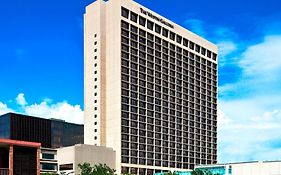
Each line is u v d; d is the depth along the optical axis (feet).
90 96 603.26
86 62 616.39
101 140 580.71
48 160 518.78
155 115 627.05
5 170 388.98
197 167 592.60
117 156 565.53
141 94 607.78
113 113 581.94
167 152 637.71
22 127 653.71
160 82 643.86
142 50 622.54
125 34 604.08
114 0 605.73
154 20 650.84
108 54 603.67
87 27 624.59
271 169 514.27
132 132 586.86
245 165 538.06
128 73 595.88
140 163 588.50
